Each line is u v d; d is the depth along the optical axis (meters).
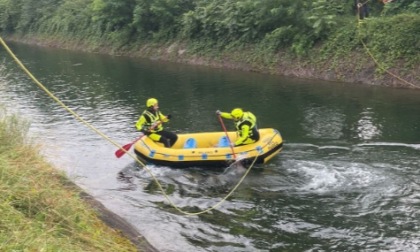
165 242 6.90
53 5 41.66
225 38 23.72
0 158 6.05
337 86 17.14
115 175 9.68
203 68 23.06
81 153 10.97
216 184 9.11
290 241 6.92
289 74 19.72
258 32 22.08
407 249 6.64
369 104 14.41
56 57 30.41
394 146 10.72
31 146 7.61
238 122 9.92
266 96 16.20
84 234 5.66
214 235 7.14
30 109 15.45
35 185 6.01
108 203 8.27
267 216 7.72
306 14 19.55
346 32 18.64
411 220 7.42
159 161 9.98
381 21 17.86
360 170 9.34
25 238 4.62
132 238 6.52
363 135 11.57
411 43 16.64
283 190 8.66
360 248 6.69
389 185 8.65
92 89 18.98
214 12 23.78
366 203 8.02
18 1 43.78
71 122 13.76
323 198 8.28
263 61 21.08
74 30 36.47
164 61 26.30
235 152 9.71
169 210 8.02
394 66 16.73
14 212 5.19
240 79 19.55
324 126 12.48
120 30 31.41
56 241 4.95
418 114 13.12
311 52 19.47
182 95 17.14
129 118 14.20
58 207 5.81
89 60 28.34
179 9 27.33
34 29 41.97
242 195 8.54
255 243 6.89
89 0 36.88
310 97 15.72
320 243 6.86
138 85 19.48
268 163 9.88
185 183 9.21
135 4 29.97
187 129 12.97
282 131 12.23
